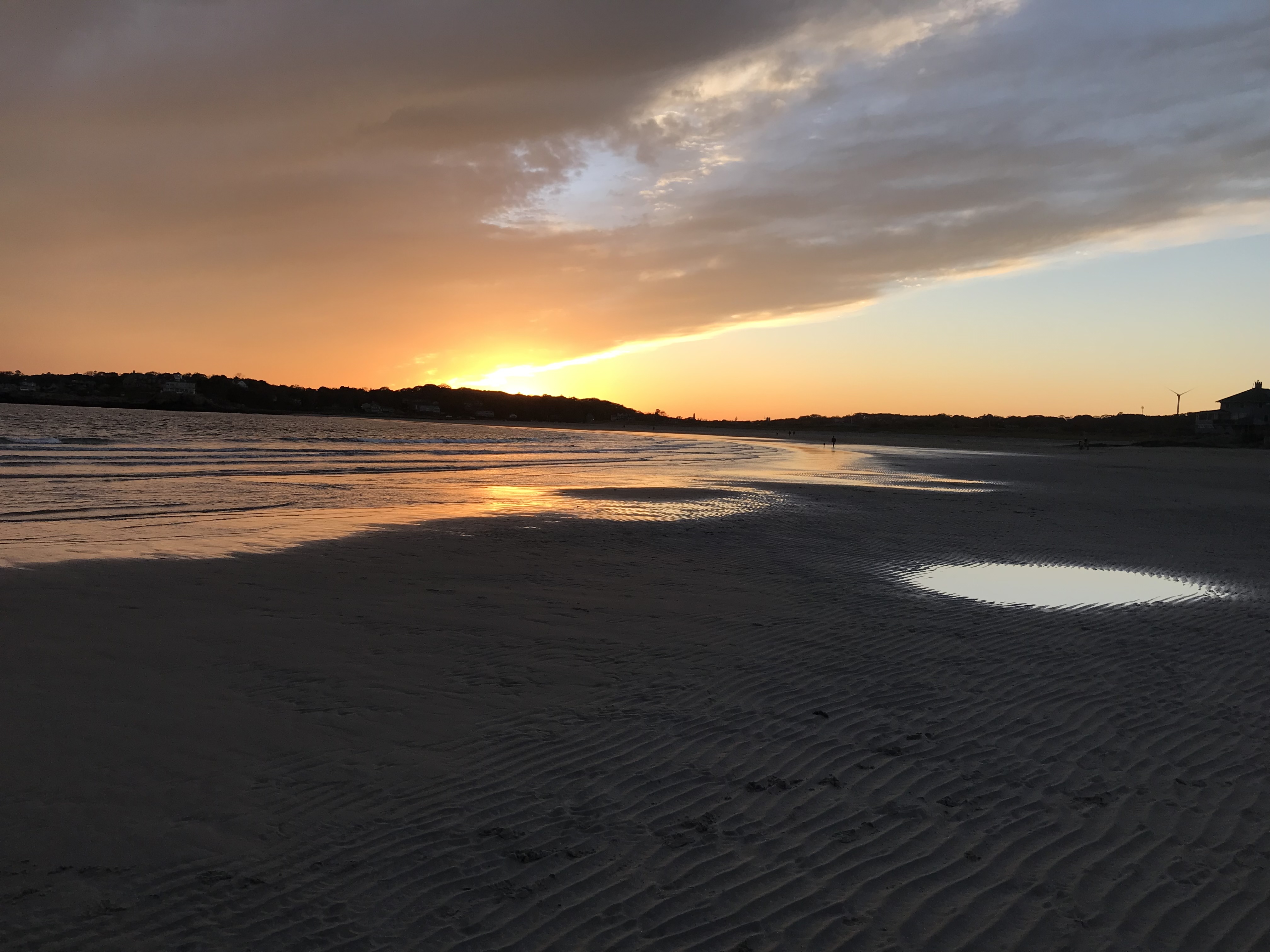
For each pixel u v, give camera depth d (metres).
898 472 37.78
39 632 7.43
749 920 3.39
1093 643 7.95
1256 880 3.72
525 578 10.73
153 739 5.14
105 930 3.21
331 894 3.52
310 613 8.55
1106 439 119.62
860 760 5.07
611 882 3.66
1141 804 4.49
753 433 169.88
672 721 5.69
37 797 4.30
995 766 5.00
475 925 3.32
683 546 13.85
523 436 106.75
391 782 4.64
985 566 12.48
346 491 23.56
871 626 8.53
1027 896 3.59
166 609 8.52
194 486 23.45
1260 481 34.84
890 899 3.55
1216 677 6.85
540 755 5.07
